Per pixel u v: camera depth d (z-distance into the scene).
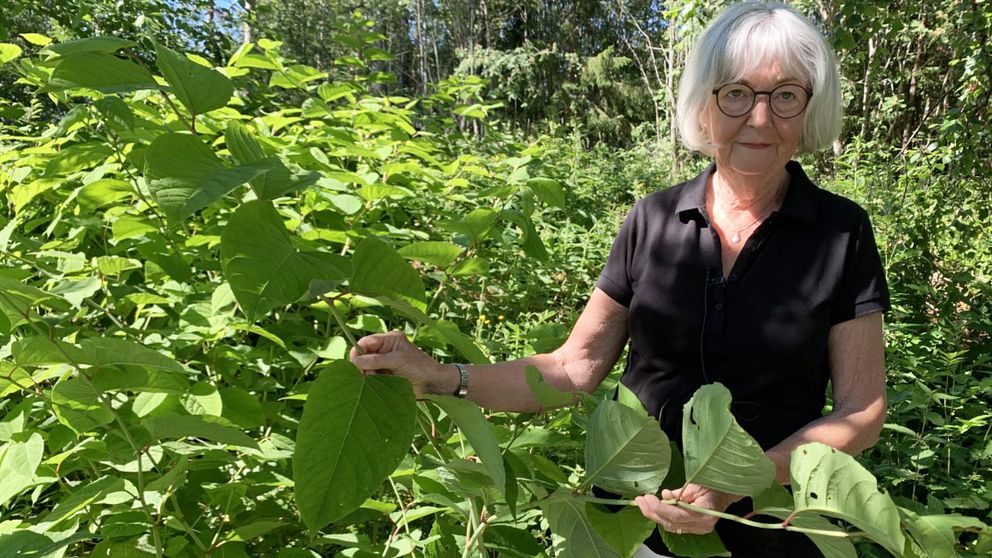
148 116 2.35
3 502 1.31
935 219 5.38
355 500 0.89
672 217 1.59
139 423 1.48
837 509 0.87
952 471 3.13
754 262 1.49
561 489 1.06
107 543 1.39
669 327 1.55
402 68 32.03
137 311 2.12
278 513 1.79
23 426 1.48
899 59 10.55
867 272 1.45
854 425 1.38
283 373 2.18
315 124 3.13
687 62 1.55
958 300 4.82
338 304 2.15
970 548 2.19
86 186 1.97
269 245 0.92
